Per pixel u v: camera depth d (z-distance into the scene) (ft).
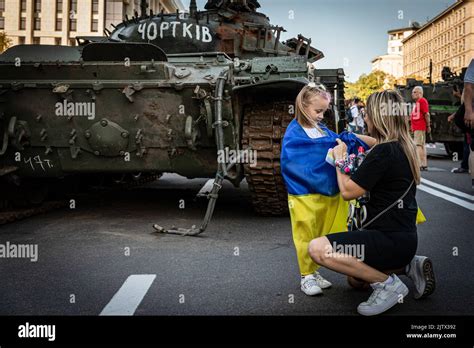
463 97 23.73
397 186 12.39
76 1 189.57
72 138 23.99
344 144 13.34
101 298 13.71
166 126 23.65
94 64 23.21
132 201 31.63
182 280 15.34
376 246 12.30
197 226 23.71
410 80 74.43
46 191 28.55
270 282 15.19
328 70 34.73
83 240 20.81
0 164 24.97
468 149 45.37
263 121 23.90
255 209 25.85
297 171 13.91
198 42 29.63
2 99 23.81
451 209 27.94
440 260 17.61
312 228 13.98
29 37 190.39
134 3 188.85
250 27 30.81
